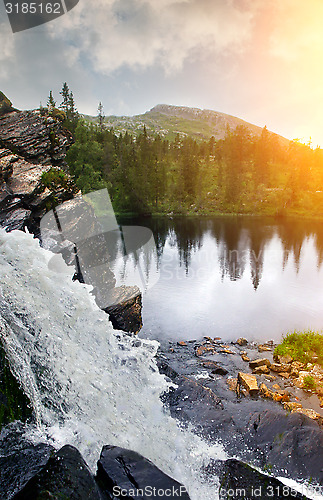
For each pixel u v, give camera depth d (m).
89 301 5.89
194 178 118.44
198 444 5.07
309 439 5.20
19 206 7.63
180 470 4.45
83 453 3.93
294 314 16.17
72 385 4.68
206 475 4.41
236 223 67.94
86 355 5.31
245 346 12.24
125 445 4.47
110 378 5.49
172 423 5.52
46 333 4.68
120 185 78.25
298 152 158.25
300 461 4.76
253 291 20.02
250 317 15.37
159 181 100.69
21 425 3.82
